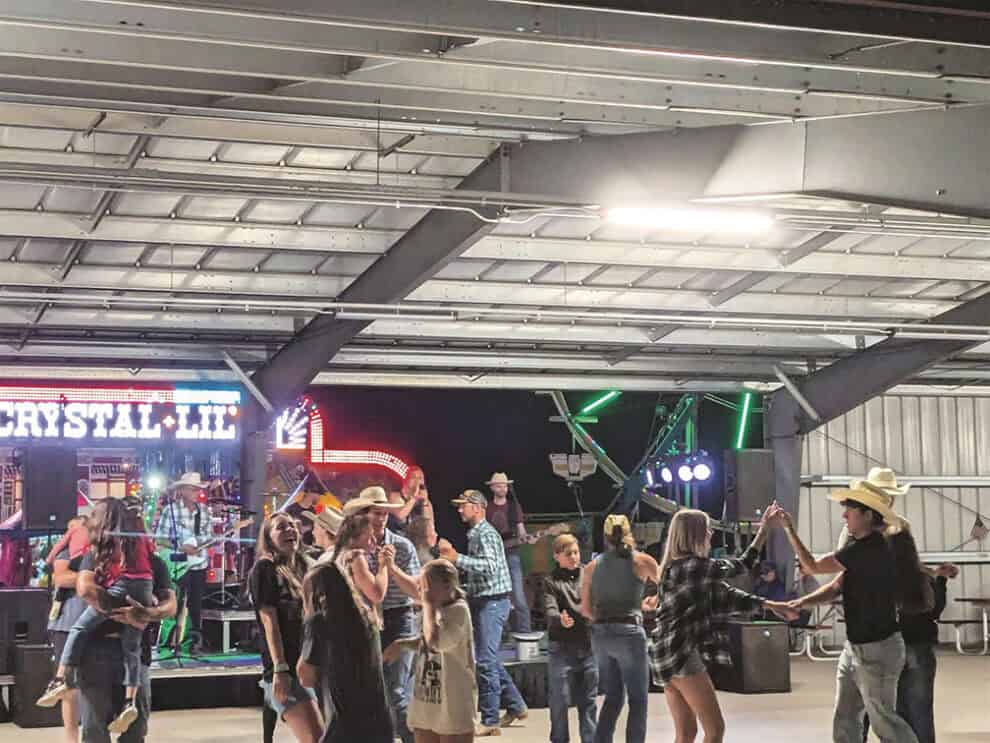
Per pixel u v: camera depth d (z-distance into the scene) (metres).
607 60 6.63
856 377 15.32
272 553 6.84
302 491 14.02
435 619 6.89
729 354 15.62
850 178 7.38
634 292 12.98
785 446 16.44
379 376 15.17
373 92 7.83
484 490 18.31
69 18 5.88
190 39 6.11
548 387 15.66
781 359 15.90
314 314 12.91
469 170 9.86
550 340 14.29
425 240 10.80
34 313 12.44
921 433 17.86
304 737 6.64
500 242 11.58
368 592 7.27
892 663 7.18
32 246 10.78
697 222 9.05
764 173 7.82
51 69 7.28
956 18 5.53
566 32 5.72
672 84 7.43
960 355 16.08
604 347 14.95
